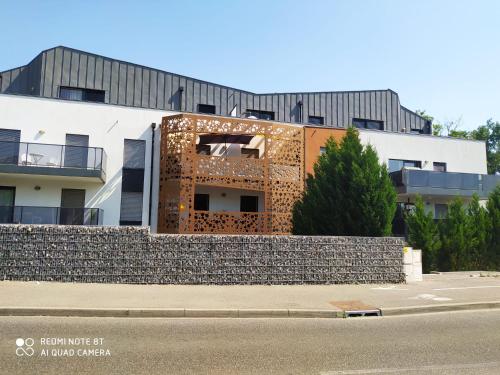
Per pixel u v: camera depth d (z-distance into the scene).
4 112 20.39
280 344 6.97
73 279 11.75
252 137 21.58
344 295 11.33
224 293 11.05
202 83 30.72
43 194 20.48
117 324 8.12
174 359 6.00
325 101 34.09
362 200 15.43
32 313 8.61
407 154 27.88
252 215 20.39
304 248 12.95
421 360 6.20
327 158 17.22
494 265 18.28
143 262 12.06
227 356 6.21
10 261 11.61
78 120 21.25
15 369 5.43
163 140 21.08
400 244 13.81
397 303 10.47
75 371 5.41
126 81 28.95
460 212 18.06
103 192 21.08
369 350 6.71
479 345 7.11
